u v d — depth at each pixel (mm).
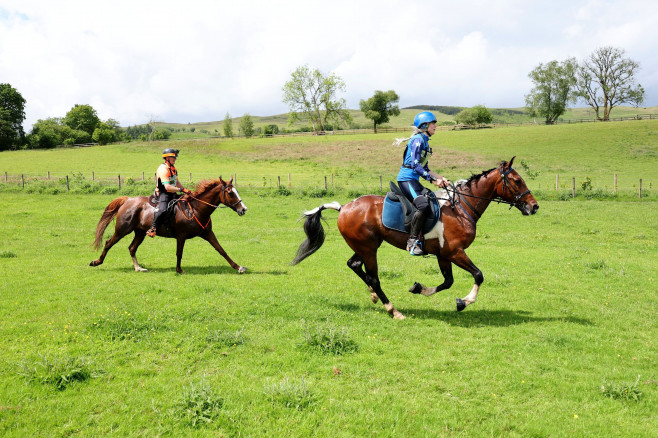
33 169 50562
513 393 5020
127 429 4164
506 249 14391
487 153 56344
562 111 93250
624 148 53656
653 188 32281
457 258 7348
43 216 21500
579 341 6555
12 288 8953
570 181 37312
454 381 5246
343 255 13352
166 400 4664
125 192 30281
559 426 4387
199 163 57094
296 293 8820
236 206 10641
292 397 4645
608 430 4316
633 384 5098
